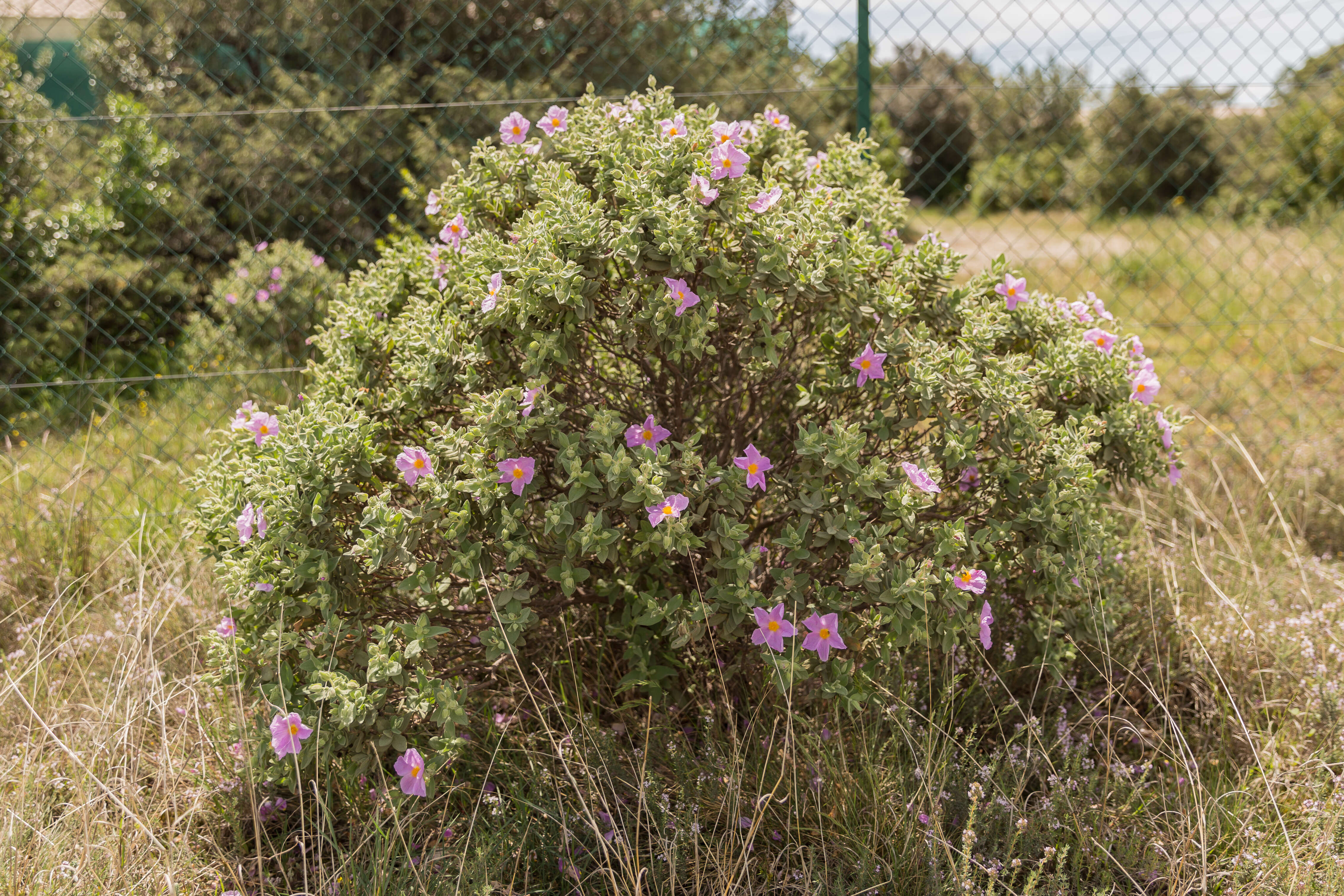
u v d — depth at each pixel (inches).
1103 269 246.4
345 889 65.2
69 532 116.7
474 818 68.7
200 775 76.9
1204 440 147.5
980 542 72.6
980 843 69.1
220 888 69.6
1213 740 84.1
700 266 71.1
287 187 227.9
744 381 84.5
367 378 84.3
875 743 73.3
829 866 69.8
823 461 70.4
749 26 159.0
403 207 233.6
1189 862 68.3
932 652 84.6
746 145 88.8
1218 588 102.3
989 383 74.0
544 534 72.1
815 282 69.9
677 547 68.9
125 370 200.4
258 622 72.0
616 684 84.7
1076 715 84.6
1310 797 74.5
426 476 69.8
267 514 69.9
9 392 185.2
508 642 68.1
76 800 73.5
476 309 75.9
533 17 215.0
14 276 195.2
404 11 219.6
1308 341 193.2
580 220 68.1
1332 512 126.3
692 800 71.9
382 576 76.9
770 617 68.7
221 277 218.8
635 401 86.4
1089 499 79.5
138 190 198.7
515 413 68.7
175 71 222.4
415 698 67.2
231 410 157.8
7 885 64.2
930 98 514.6
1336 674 86.9
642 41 188.7
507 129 83.4
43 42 199.5
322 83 222.4
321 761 67.9
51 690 87.7
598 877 68.7
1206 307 225.1
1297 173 325.1
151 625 93.6
